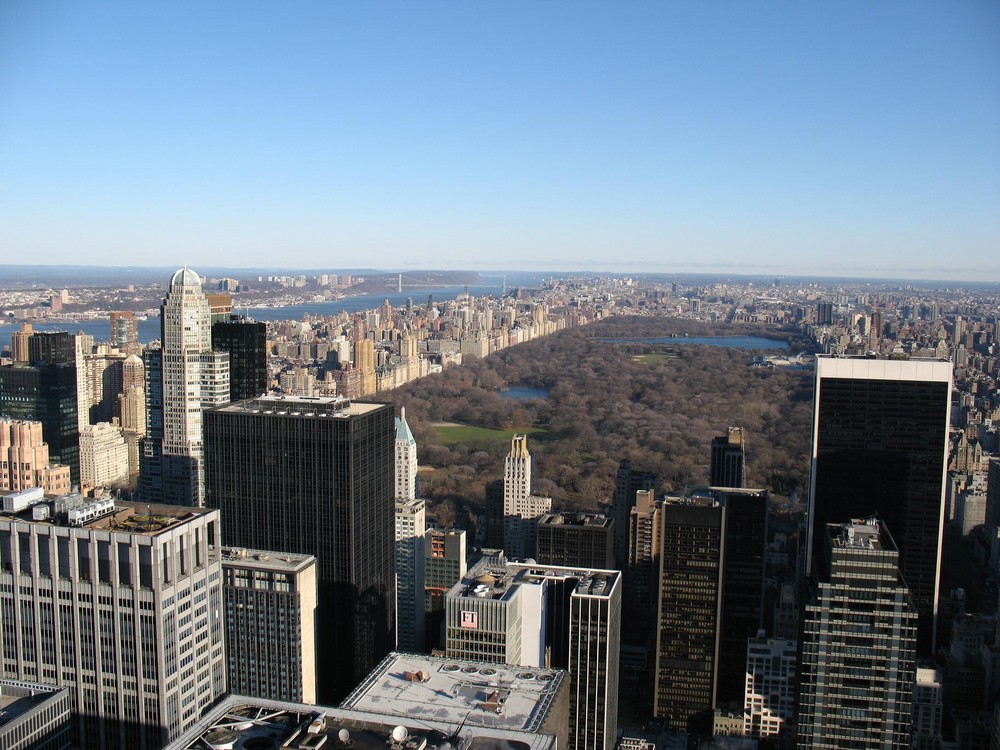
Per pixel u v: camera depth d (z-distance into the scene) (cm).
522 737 13275
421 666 18500
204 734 13125
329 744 12794
